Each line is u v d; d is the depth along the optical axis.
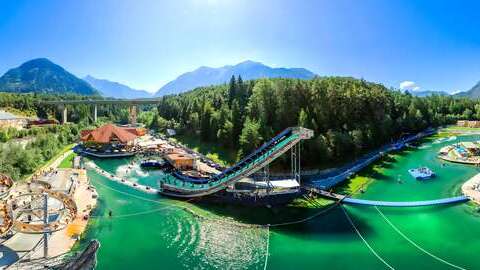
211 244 56.75
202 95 197.50
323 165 103.06
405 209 72.38
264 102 120.69
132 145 144.38
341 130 119.88
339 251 54.78
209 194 77.12
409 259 52.50
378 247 56.22
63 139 149.62
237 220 66.25
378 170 107.31
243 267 49.72
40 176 94.25
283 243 57.34
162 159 122.88
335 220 66.56
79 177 95.19
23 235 55.19
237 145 117.00
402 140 156.62
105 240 57.31
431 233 61.66
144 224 64.31
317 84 129.00
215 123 133.00
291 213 69.25
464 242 58.16
